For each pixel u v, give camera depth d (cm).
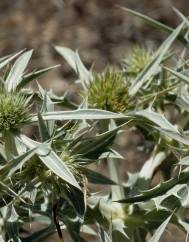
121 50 127
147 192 36
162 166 41
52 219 37
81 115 36
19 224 37
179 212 38
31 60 122
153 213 39
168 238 77
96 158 36
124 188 43
